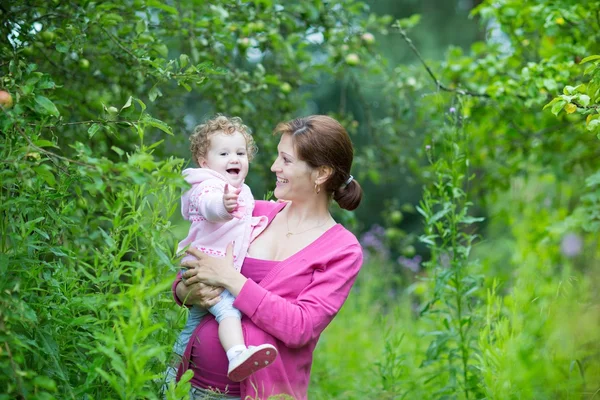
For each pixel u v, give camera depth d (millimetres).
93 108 4207
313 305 2773
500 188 5672
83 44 3326
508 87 4277
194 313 2953
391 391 4113
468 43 12633
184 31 4027
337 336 5988
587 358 3217
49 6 3574
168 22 4039
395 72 5164
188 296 2818
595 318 3332
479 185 5715
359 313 6422
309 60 4820
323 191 3027
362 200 3150
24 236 2516
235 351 2664
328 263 2881
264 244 2969
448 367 3889
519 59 4875
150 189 2641
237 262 2877
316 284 2832
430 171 5270
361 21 4812
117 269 2592
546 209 5652
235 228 2908
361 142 12281
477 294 4234
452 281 3838
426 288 4730
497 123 5172
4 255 2426
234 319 2760
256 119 5059
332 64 4996
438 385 4285
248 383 2723
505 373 3059
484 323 3834
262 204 3148
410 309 6355
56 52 3990
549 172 5461
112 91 4379
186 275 2820
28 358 2555
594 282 4195
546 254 4809
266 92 4781
